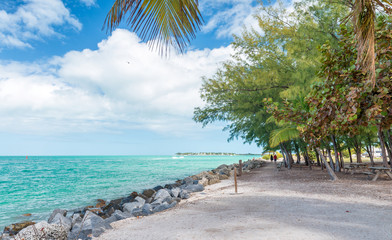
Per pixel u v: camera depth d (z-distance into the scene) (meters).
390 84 5.42
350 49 6.23
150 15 2.91
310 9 15.20
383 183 11.63
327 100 5.85
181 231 5.24
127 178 29.56
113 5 2.78
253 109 22.36
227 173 23.67
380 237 4.36
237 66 22.16
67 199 16.30
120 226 6.41
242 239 4.40
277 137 17.14
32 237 5.16
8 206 14.34
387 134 16.78
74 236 5.91
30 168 60.25
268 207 7.32
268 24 18.84
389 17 6.15
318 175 16.80
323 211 6.52
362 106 5.64
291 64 20.23
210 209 7.55
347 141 24.39
